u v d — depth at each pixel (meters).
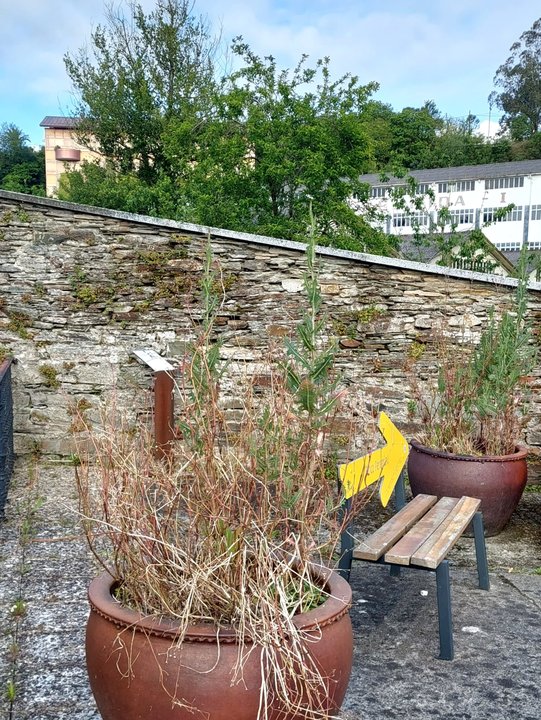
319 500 2.79
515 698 3.06
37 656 3.28
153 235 7.41
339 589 2.45
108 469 2.67
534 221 47.19
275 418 2.88
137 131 27.14
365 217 21.27
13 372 7.41
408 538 3.64
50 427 7.43
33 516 5.47
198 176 19.84
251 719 2.12
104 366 7.44
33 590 4.04
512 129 65.88
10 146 53.44
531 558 4.97
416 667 3.32
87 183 28.39
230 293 7.40
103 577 2.52
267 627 2.09
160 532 2.39
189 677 2.12
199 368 2.74
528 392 6.39
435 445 5.72
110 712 2.26
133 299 7.45
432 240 21.34
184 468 2.57
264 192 19.48
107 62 27.62
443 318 7.31
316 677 2.18
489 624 3.80
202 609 2.30
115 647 2.21
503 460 5.26
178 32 27.66
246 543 2.36
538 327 7.18
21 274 7.43
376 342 7.39
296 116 19.67
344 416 5.21
